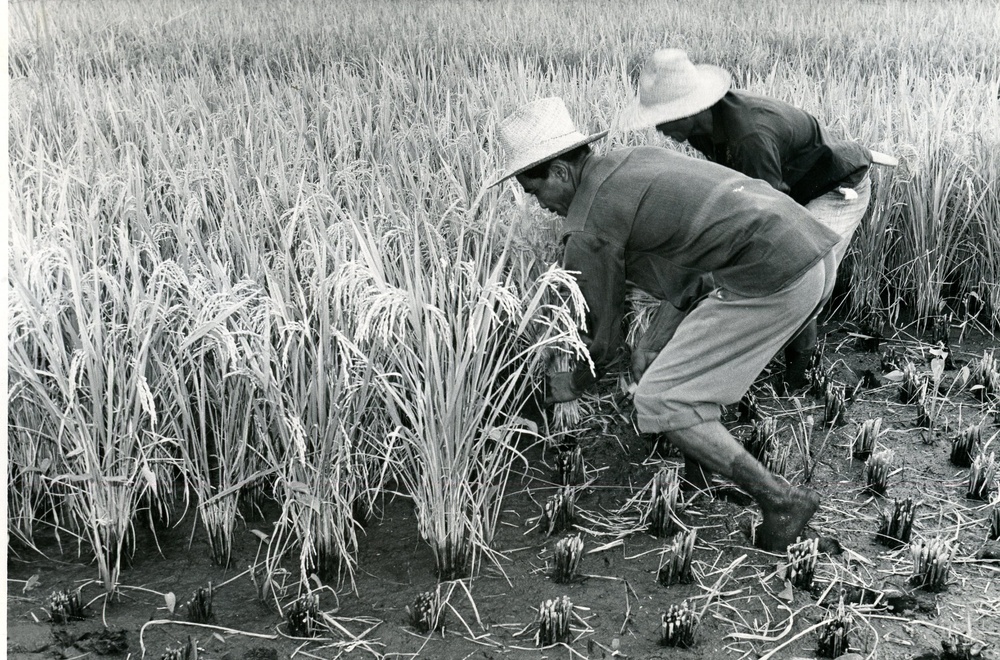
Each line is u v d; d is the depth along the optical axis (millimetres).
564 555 3072
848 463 3787
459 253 3316
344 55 8172
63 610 2893
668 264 3000
